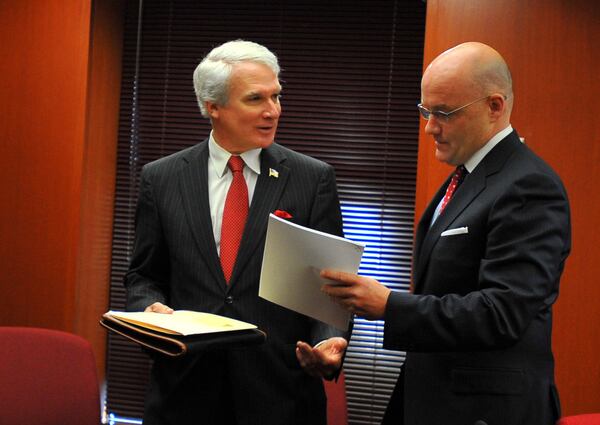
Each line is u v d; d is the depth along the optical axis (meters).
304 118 4.52
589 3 3.57
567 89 3.59
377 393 4.45
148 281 2.81
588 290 3.59
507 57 3.63
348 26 4.48
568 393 3.62
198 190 2.70
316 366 2.48
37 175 4.10
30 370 2.97
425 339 2.21
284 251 2.30
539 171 2.25
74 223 4.08
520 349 2.27
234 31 4.57
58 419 2.97
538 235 2.18
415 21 4.41
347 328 2.45
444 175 3.70
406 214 4.45
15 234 4.12
